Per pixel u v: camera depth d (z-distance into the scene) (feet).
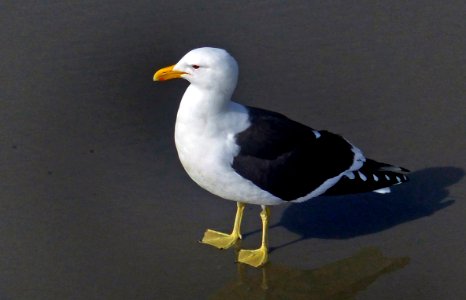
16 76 45.32
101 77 45.37
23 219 38.04
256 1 49.83
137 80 45.21
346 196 40.06
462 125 43.11
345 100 44.57
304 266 36.47
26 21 48.44
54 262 36.11
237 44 47.47
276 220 38.78
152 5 49.52
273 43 47.57
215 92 33.40
